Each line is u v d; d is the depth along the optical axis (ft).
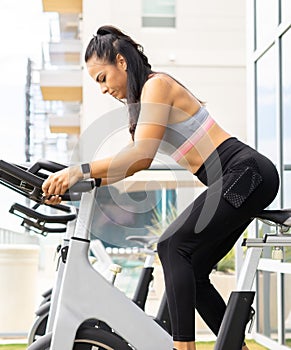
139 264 14.93
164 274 7.73
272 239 7.56
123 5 33.30
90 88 33.27
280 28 15.17
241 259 17.12
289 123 14.70
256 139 17.65
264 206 7.93
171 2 33.63
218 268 17.66
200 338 17.24
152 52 33.37
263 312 16.67
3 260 17.35
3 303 17.34
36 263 17.65
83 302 7.61
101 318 7.61
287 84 14.84
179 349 7.58
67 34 37.32
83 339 7.66
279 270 14.61
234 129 34.04
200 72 33.71
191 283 7.63
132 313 7.66
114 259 14.85
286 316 14.71
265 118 16.74
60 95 37.91
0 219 12.19
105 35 8.18
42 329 11.50
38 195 7.61
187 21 33.40
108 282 7.69
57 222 9.02
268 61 16.44
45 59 36.19
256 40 17.65
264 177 7.89
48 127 38.73
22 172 7.39
